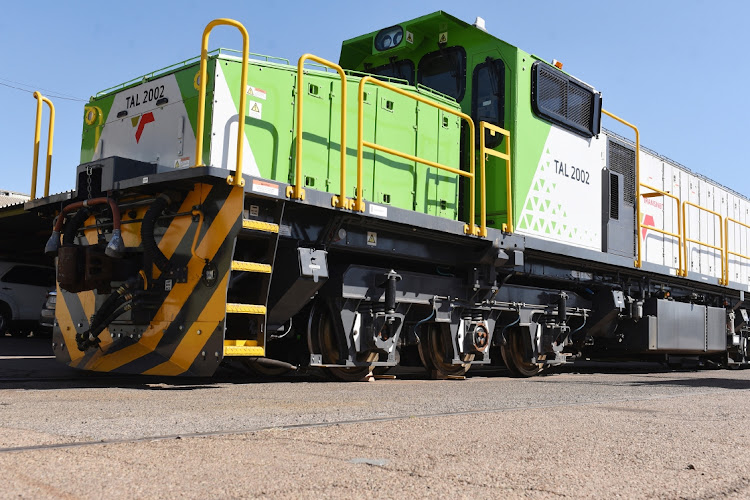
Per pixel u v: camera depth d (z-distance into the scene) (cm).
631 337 888
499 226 700
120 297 513
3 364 680
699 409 420
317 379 595
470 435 290
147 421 307
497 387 559
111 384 495
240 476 205
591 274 821
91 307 550
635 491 207
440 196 679
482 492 198
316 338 567
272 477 205
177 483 194
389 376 649
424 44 777
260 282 491
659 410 406
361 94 555
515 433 300
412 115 661
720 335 1073
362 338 570
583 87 818
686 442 293
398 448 257
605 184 857
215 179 470
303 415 341
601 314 836
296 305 525
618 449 271
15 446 240
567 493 201
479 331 659
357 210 537
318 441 266
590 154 835
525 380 669
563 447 271
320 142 582
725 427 344
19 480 192
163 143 553
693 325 994
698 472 236
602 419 356
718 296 1120
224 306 457
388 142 634
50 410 340
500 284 693
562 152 779
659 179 1035
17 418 311
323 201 518
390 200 630
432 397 453
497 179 708
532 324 731
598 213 841
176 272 493
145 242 491
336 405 389
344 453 245
